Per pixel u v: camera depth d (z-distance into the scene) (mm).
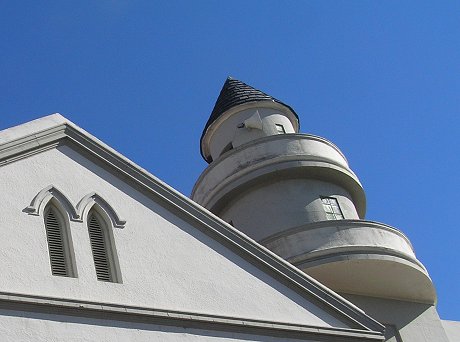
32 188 18719
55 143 19812
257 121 35938
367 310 28828
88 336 16859
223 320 18422
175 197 20172
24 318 16516
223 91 38875
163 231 19547
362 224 29359
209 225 20078
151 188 20109
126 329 17359
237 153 32719
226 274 19438
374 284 29078
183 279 18859
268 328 18781
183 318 18031
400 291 29656
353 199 33875
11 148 18922
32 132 19438
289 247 28656
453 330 30422
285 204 31531
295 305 19594
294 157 32094
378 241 29000
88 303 17234
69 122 20219
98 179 19781
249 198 32219
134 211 19609
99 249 18688
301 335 19094
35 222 18172
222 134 37000
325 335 19281
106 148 20234
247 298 19203
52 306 16875
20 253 17484
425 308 30078
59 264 17953
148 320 17719
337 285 28672
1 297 16469
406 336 28812
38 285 17188
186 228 19891
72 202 18984
